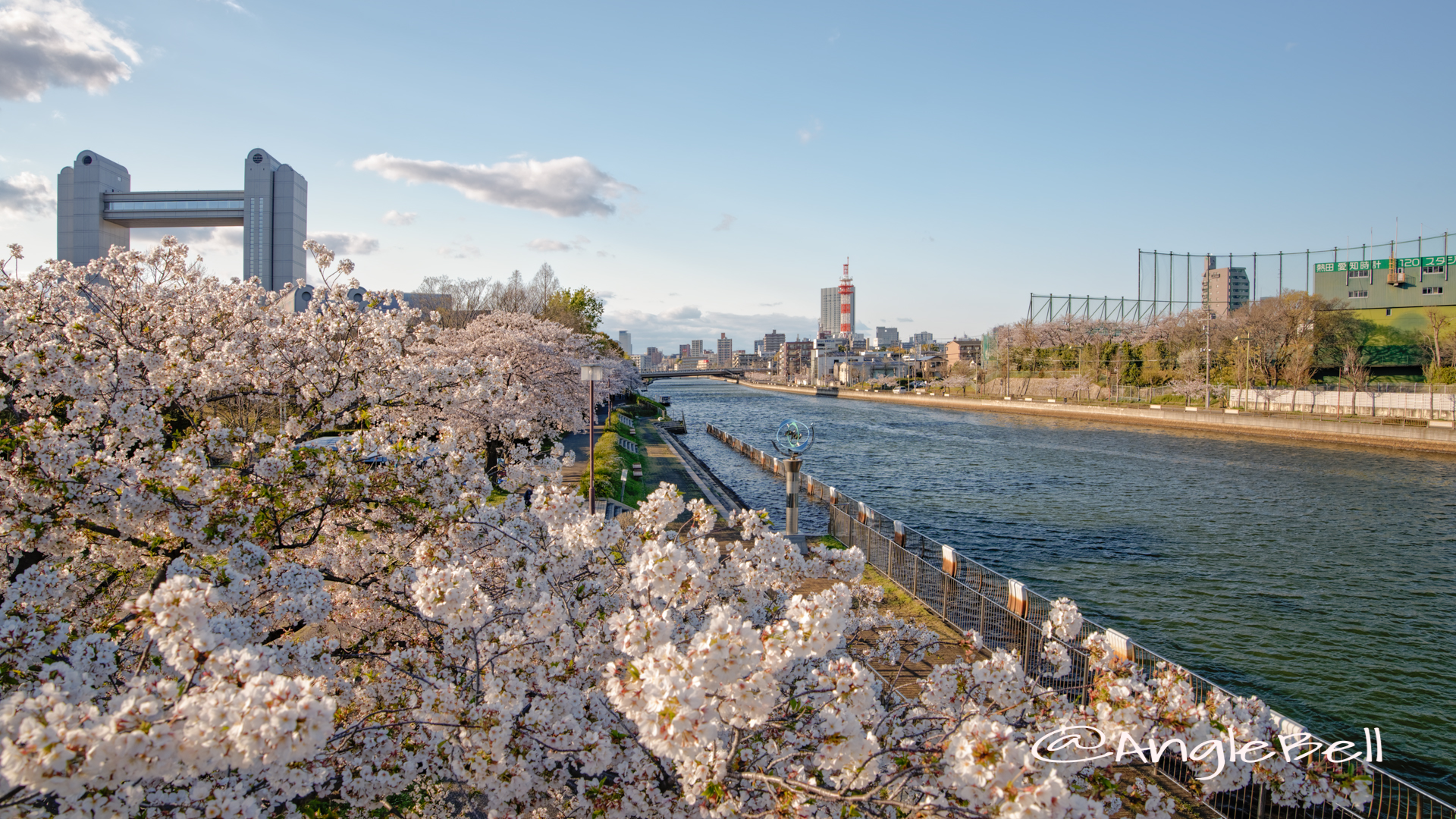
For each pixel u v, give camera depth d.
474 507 8.19
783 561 7.39
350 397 10.33
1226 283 133.38
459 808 7.19
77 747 3.34
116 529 7.68
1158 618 19.52
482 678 5.71
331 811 6.07
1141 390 97.44
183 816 4.54
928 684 6.34
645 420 90.69
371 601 8.68
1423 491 38.53
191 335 10.66
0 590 6.64
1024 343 125.81
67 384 7.49
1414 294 91.75
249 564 6.54
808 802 4.76
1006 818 3.76
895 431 78.50
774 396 190.88
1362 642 17.78
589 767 5.32
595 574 7.42
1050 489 40.41
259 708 3.60
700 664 4.07
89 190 44.03
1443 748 12.95
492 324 37.91
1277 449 57.03
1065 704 6.23
